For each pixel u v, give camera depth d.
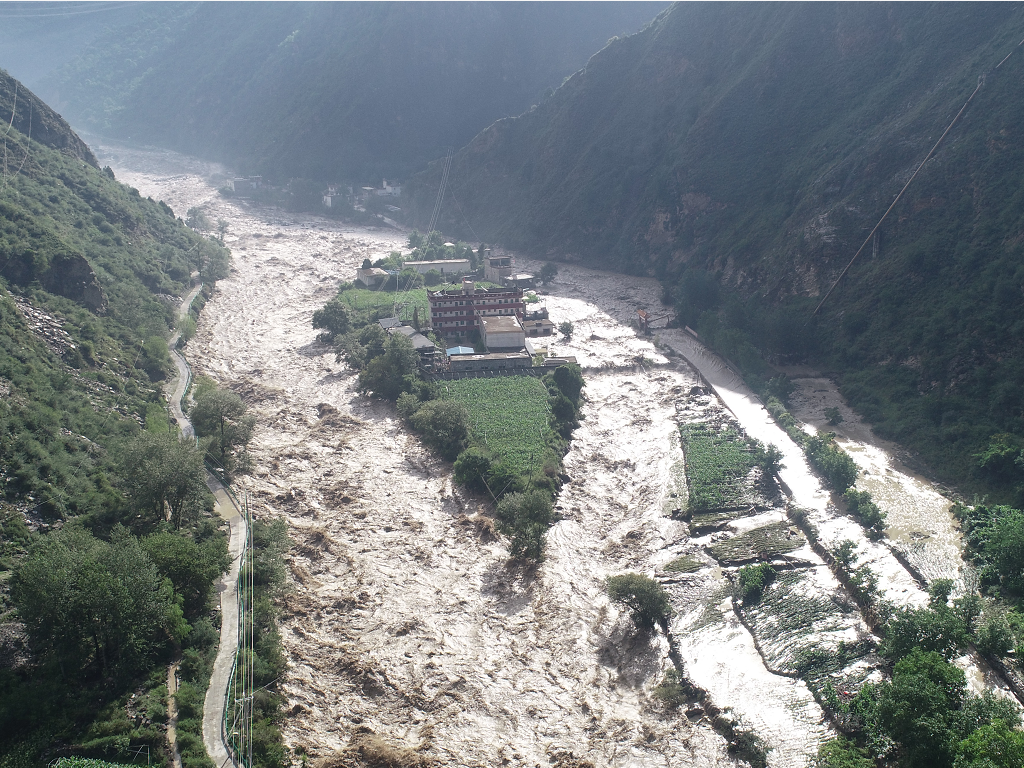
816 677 84.69
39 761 63.25
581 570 106.44
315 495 123.75
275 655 84.44
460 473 126.31
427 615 96.94
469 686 86.12
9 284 138.25
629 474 133.50
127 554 78.62
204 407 131.12
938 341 147.25
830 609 94.19
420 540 112.44
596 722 82.00
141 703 73.25
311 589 100.69
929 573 99.56
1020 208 149.50
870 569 100.38
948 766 65.44
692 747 78.38
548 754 78.06
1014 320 137.62
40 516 92.12
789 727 79.25
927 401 138.00
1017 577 92.88
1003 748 61.81
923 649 80.50
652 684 86.88
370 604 98.50
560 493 125.06
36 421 104.69
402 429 147.62
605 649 92.19
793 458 132.12
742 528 114.12
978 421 129.50
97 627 74.94
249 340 195.88
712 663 88.75
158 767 66.38
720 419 150.00
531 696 85.25
